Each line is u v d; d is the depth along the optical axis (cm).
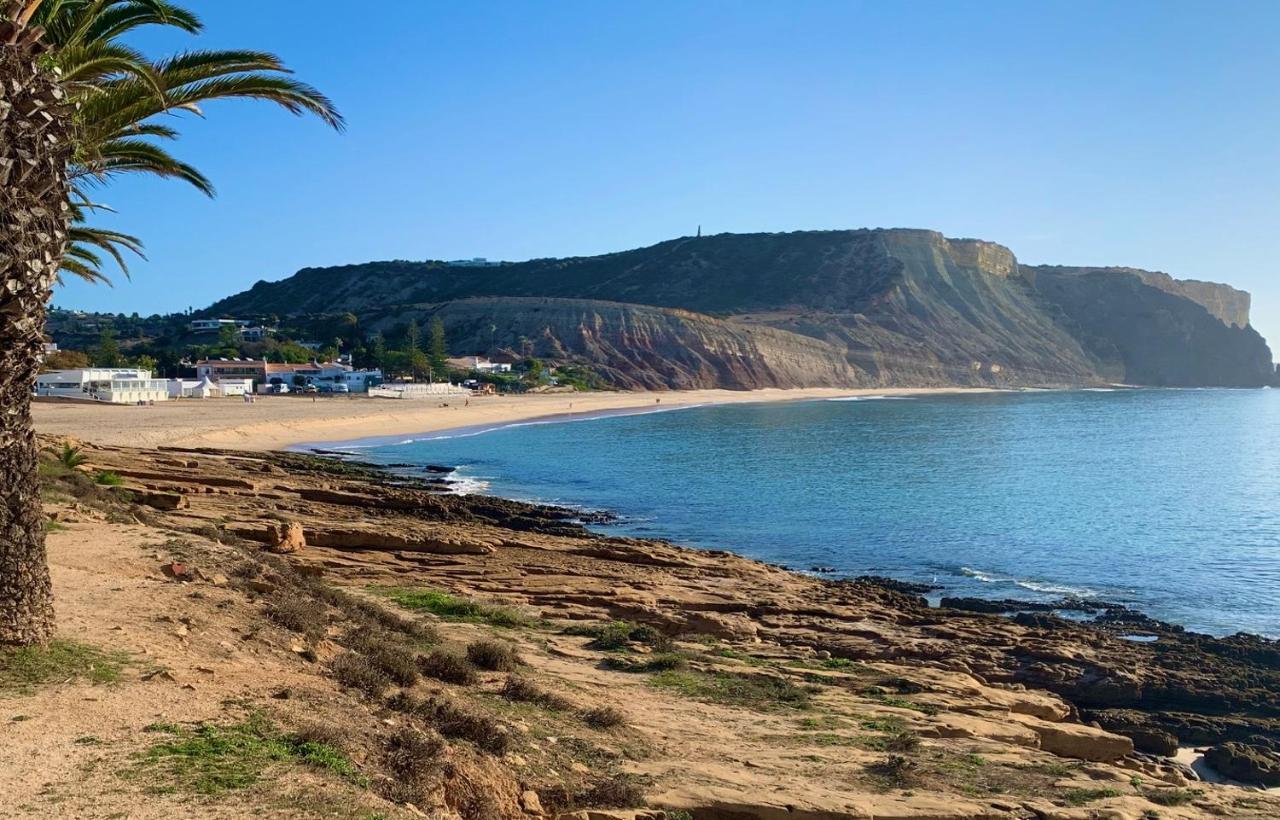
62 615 1042
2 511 876
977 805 1078
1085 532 4247
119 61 1217
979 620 2500
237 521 2634
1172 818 1149
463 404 12588
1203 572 3419
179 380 11106
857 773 1159
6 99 830
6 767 658
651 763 1099
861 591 2800
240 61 1279
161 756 710
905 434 9925
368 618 1459
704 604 2386
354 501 3772
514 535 3291
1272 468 7262
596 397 15788
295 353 16262
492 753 948
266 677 969
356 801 692
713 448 8075
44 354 903
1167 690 2002
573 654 1700
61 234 897
